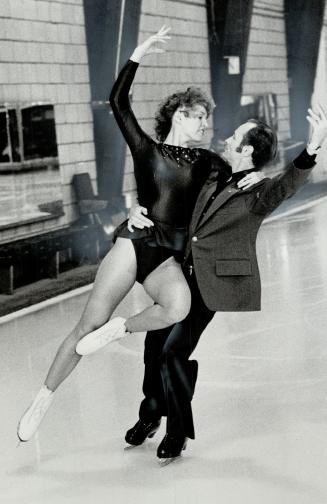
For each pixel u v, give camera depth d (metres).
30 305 9.53
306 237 13.45
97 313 4.35
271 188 4.17
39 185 11.28
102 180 13.11
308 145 4.02
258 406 5.50
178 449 4.55
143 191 4.38
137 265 4.33
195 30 16.44
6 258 9.84
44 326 8.41
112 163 13.05
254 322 7.97
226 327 7.84
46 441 5.04
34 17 11.49
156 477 4.39
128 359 6.92
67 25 12.23
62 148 12.17
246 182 4.29
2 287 9.88
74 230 11.43
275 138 4.44
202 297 4.30
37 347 7.54
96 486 4.31
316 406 5.42
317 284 9.62
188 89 4.47
